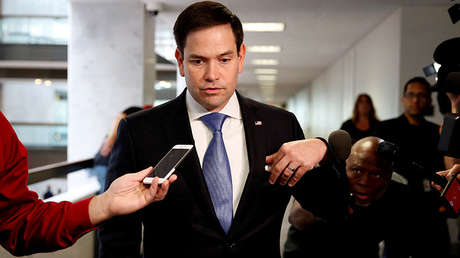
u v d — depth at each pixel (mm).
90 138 5445
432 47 2637
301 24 6090
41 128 12859
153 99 5918
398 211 1281
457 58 1043
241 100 1295
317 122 14227
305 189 1250
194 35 1056
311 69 12148
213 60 1070
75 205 886
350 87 8242
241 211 1165
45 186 2924
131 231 1258
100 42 5430
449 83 967
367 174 1253
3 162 811
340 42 7578
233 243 1157
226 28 1067
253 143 1224
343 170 1131
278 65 11344
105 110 5434
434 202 1249
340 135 1106
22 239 856
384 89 5461
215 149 1208
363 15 5348
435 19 2520
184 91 1321
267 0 4844
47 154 12820
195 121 1266
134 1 5246
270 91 22812
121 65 5410
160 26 6355
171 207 1171
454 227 1538
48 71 11125
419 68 4043
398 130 1591
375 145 1242
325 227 1372
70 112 5473
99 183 3379
